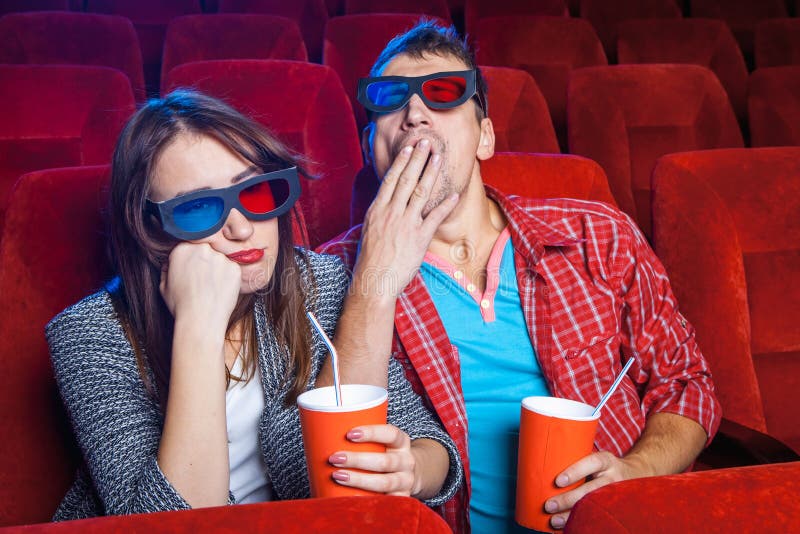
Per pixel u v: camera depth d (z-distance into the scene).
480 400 0.99
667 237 1.20
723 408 1.16
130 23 2.38
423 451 0.82
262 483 0.86
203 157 0.77
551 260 1.02
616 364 1.03
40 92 1.60
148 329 0.82
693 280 1.18
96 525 0.40
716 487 0.41
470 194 1.02
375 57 2.32
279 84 1.49
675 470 0.94
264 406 0.85
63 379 0.80
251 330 0.85
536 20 2.63
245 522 0.40
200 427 0.70
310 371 0.85
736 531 0.38
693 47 2.77
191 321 0.73
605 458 0.80
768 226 1.21
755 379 1.17
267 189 0.79
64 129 1.60
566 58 2.63
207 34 2.39
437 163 0.88
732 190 1.20
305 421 0.66
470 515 0.99
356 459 0.64
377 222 0.87
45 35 2.30
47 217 0.91
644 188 2.00
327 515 0.40
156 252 0.79
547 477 0.75
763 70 2.26
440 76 0.97
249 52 2.40
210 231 0.76
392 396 0.88
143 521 0.40
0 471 0.86
